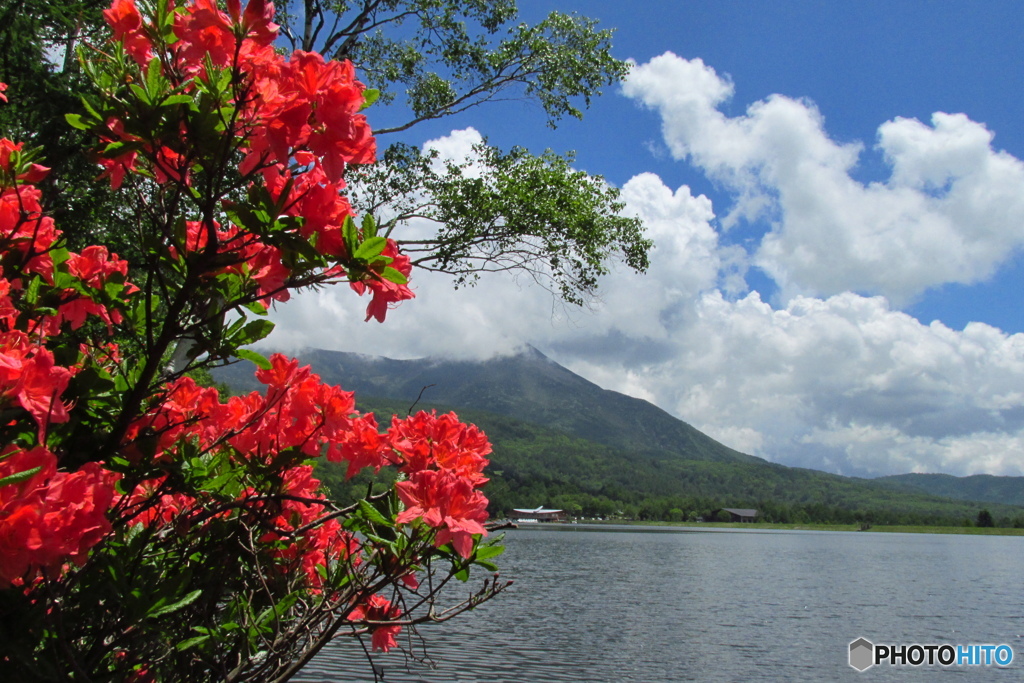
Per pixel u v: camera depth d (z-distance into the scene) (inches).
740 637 974.4
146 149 64.3
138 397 72.6
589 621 1074.1
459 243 463.2
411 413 106.5
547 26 494.3
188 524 87.6
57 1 248.7
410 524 91.0
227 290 73.6
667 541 3887.8
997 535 6363.2
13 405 58.2
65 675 64.3
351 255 66.5
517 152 487.2
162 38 64.9
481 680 646.5
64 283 81.7
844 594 1556.3
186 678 89.7
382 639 104.3
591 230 483.2
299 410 93.6
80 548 55.2
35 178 84.4
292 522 108.0
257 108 59.8
